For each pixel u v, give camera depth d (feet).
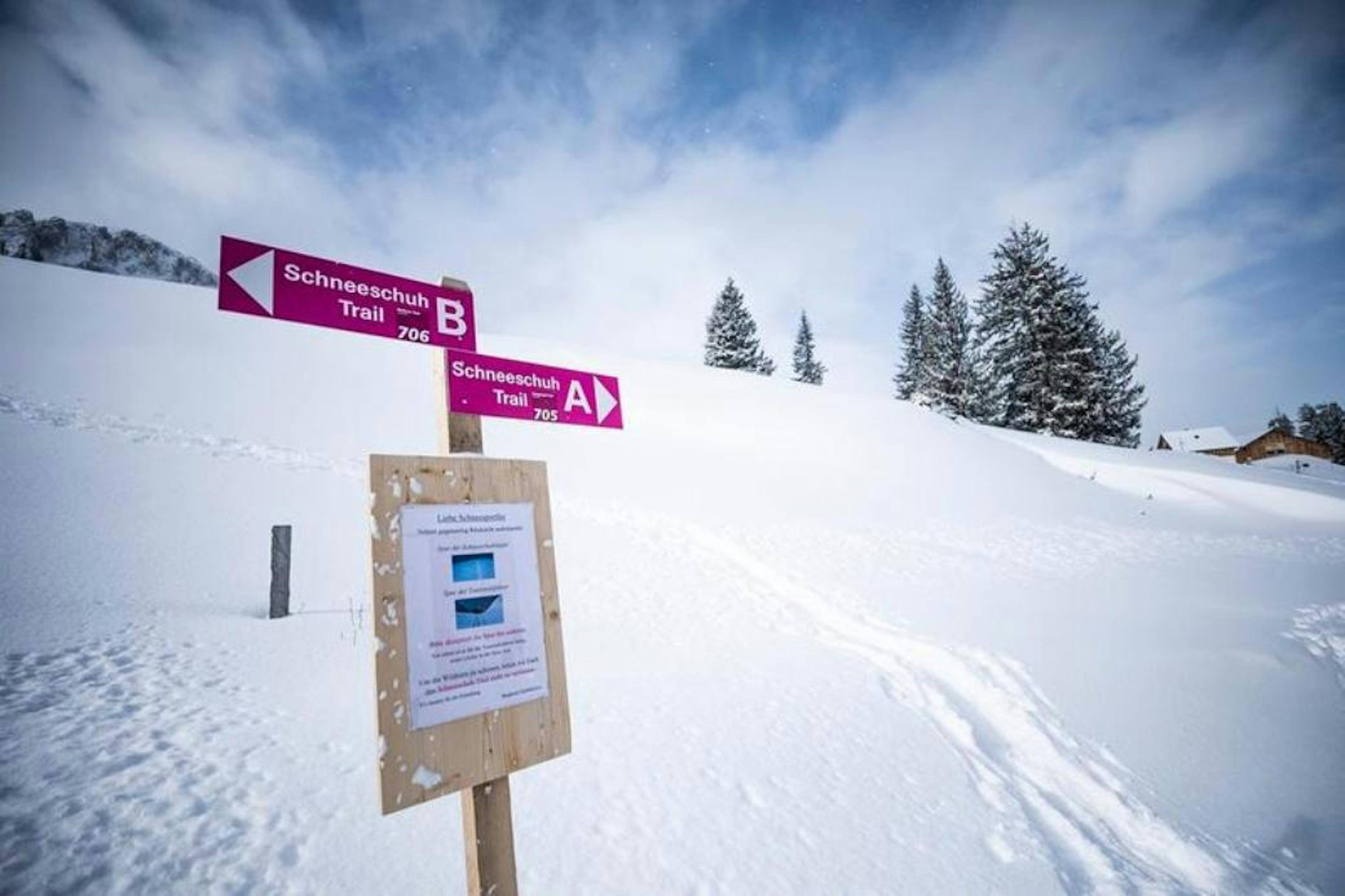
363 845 10.51
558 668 7.58
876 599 31.78
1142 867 14.37
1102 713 21.68
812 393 89.25
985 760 17.93
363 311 7.54
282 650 17.74
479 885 6.63
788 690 20.15
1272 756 20.71
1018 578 38.88
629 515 41.06
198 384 47.73
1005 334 135.74
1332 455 186.70
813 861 11.90
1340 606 39.29
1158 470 80.89
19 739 11.82
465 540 7.07
